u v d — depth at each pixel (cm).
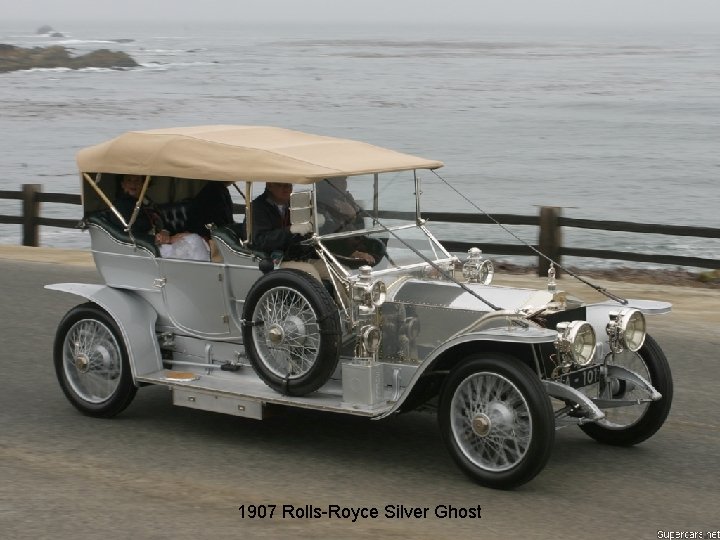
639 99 8612
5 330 1229
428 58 18962
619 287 1534
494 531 630
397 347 756
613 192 3678
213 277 824
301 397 760
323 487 707
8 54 13575
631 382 775
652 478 736
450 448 713
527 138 5588
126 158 840
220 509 666
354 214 793
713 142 5441
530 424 670
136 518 648
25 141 5069
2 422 863
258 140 841
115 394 853
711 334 1225
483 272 841
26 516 651
